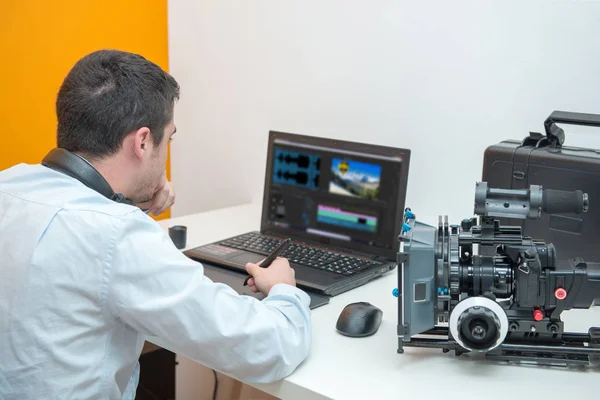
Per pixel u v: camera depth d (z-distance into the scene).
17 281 0.97
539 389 1.07
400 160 1.60
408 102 1.89
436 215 1.91
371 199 1.64
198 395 2.13
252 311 1.08
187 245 1.76
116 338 1.04
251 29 2.16
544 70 1.66
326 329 1.29
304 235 1.76
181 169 2.47
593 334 1.16
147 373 2.02
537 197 1.12
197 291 1.02
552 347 1.14
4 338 0.97
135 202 1.15
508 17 1.68
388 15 1.87
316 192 1.73
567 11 1.60
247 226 1.96
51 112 2.17
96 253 0.98
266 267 1.33
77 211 1.00
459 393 1.06
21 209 1.02
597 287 1.10
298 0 2.03
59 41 2.12
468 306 1.07
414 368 1.14
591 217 1.35
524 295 1.11
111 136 1.05
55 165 1.07
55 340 0.97
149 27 2.34
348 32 1.95
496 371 1.13
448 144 1.84
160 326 1.01
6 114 2.04
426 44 1.82
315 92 2.06
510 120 1.73
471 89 1.77
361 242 1.66
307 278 1.50
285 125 2.15
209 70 2.30
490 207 1.14
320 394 1.05
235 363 1.06
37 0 2.04
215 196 2.39
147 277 0.99
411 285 1.14
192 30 2.32
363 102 1.97
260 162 2.23
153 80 1.08
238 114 2.26
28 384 0.97
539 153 1.41
